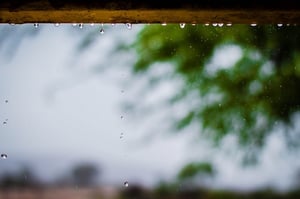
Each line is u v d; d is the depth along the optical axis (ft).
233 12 3.20
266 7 3.15
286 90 10.16
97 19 3.41
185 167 11.21
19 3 3.14
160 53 10.52
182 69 10.53
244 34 9.98
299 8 3.16
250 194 11.14
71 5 3.15
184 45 10.32
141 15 3.30
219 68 10.33
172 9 3.14
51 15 3.32
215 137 10.75
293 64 10.03
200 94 10.64
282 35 9.88
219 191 11.32
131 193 13.41
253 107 10.37
